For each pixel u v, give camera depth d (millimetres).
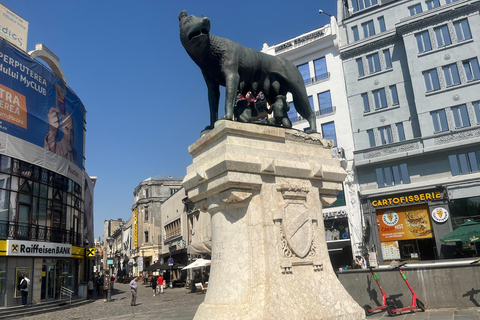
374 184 23375
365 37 26062
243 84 5363
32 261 19578
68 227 24016
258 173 4574
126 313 14266
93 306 19406
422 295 6902
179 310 12219
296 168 4871
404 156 22219
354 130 25062
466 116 21406
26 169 20172
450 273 6754
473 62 21641
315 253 4738
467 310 6316
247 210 4523
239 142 4660
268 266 4305
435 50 22656
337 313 4395
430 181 21469
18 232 19172
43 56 23906
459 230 17516
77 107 25703
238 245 4488
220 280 4500
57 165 22594
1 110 18578
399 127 23891
